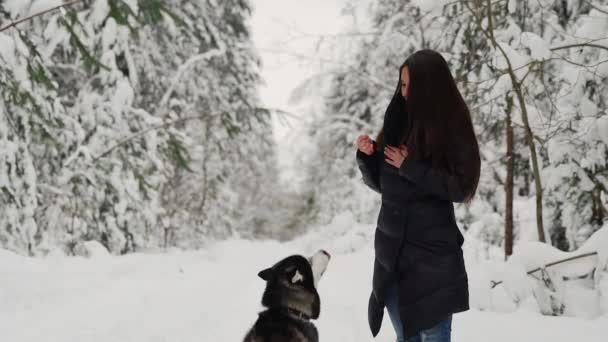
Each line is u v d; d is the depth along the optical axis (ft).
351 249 40.45
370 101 54.60
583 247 17.52
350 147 57.52
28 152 32.99
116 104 40.88
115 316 18.30
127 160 42.01
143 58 48.55
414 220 9.57
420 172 9.15
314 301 12.23
